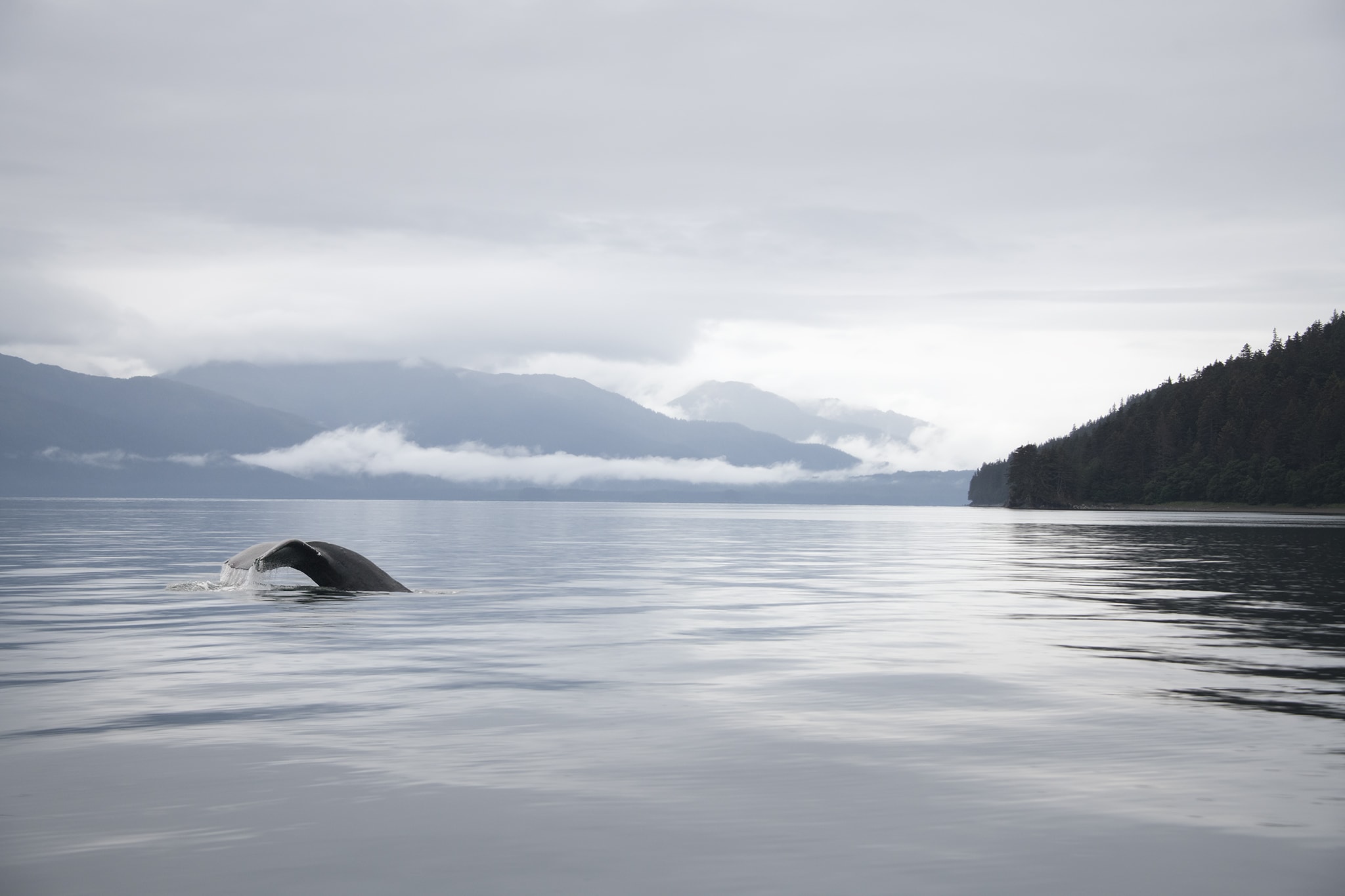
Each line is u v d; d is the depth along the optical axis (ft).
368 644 44.42
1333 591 76.59
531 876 17.43
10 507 572.51
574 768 24.02
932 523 362.53
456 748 25.89
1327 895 16.87
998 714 30.35
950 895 16.71
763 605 64.34
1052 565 112.68
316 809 20.85
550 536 204.64
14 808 20.77
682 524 343.05
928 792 22.21
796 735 27.50
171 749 25.58
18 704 31.04
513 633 48.52
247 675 36.45
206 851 18.43
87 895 16.51
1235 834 19.63
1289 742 26.86
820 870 17.71
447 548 146.00
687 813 20.72
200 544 142.82
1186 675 37.17
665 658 41.16
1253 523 354.54
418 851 18.53
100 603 61.57
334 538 183.52
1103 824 20.16
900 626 53.11
